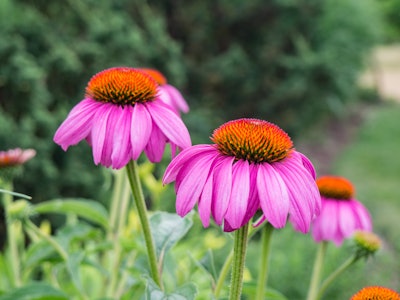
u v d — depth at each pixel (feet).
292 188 1.18
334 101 8.47
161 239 1.41
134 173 1.32
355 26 8.74
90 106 1.34
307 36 8.49
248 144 1.20
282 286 3.40
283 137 1.25
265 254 1.48
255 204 1.17
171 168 1.22
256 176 1.18
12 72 4.83
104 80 1.35
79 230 1.82
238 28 8.34
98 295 2.00
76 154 5.11
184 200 1.18
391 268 4.10
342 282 3.43
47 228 2.47
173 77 6.77
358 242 1.69
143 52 6.20
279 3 8.08
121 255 1.74
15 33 5.13
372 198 6.66
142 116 1.31
